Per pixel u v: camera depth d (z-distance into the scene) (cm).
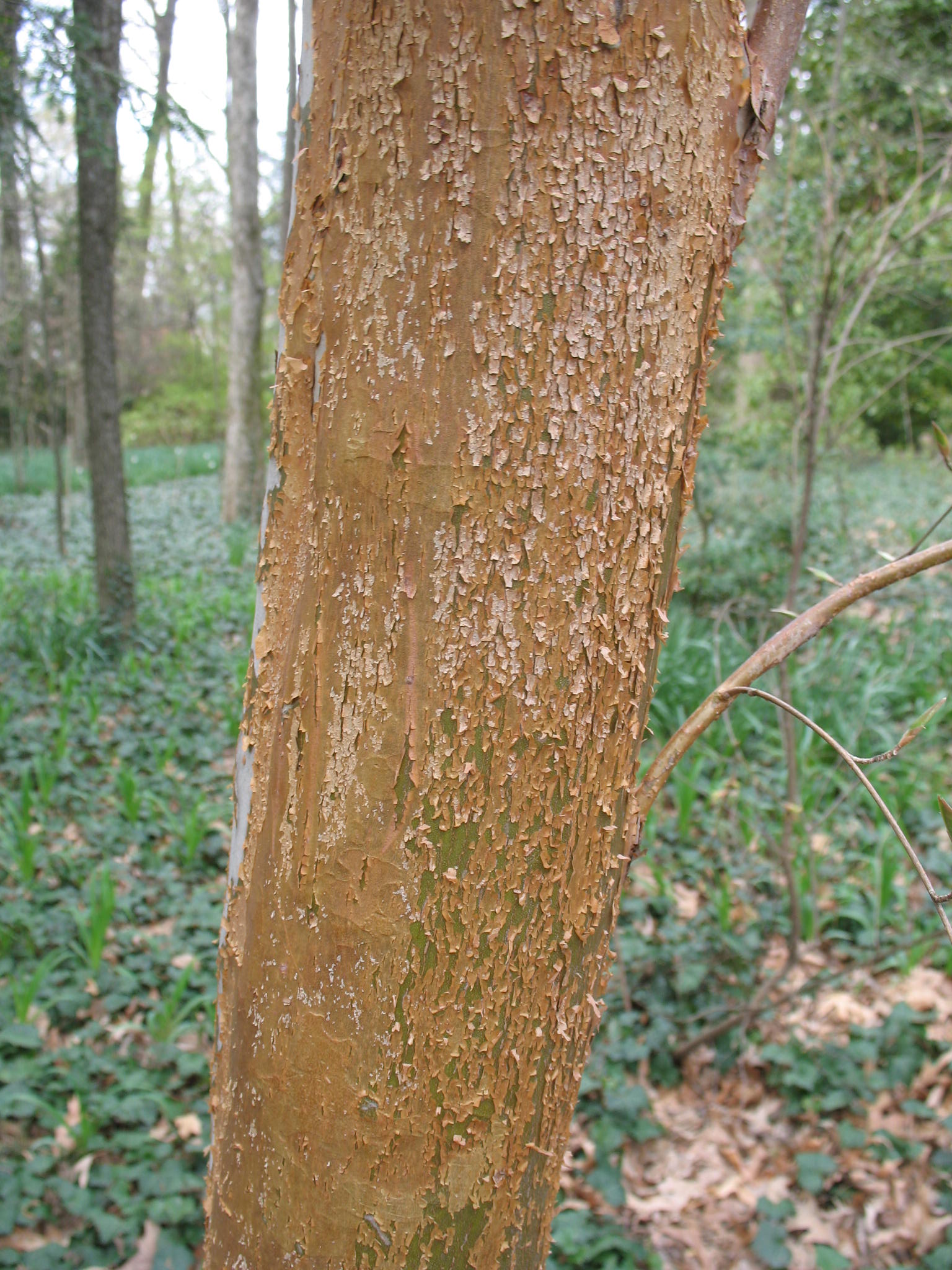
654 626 78
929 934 316
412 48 68
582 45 67
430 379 70
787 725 306
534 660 72
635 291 70
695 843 401
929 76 464
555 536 71
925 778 441
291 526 79
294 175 78
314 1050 76
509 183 68
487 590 71
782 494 664
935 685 530
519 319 69
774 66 77
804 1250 241
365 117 70
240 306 1245
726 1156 269
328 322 73
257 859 81
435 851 73
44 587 863
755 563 670
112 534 686
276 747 79
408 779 72
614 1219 250
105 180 645
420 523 71
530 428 70
